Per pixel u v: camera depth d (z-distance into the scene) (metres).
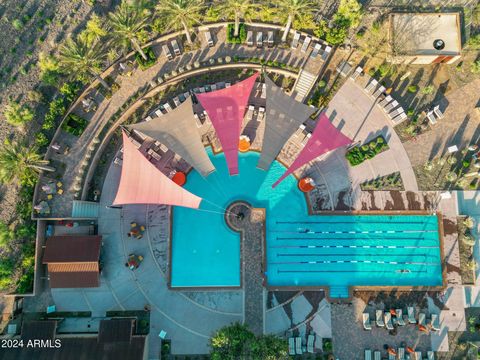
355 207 41.62
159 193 37.97
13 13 44.50
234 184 42.22
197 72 42.66
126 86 42.88
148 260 41.44
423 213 41.53
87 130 42.19
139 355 37.44
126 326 38.25
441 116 41.88
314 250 41.31
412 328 40.06
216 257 41.38
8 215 41.66
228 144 38.66
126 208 42.03
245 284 40.91
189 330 40.38
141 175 38.03
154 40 42.72
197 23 42.34
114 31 39.00
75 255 39.12
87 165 41.53
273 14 41.97
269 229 41.59
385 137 42.53
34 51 43.88
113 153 42.94
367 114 42.72
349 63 43.03
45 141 41.34
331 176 42.09
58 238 39.75
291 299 40.59
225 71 43.25
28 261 39.62
